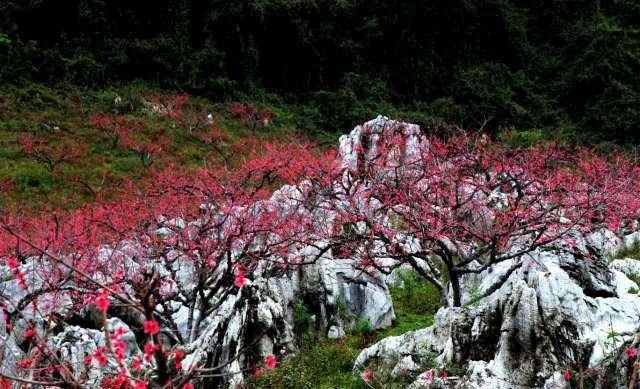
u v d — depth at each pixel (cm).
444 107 5181
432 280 1427
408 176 1864
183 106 4631
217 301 1708
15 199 2788
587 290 1360
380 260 1836
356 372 1186
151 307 554
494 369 974
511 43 5872
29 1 4578
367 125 2673
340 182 1934
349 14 5822
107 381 803
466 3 5725
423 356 1112
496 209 1595
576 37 5797
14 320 1169
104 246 1836
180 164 3588
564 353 953
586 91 5278
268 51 5500
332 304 1510
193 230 1753
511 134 4191
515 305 997
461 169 1858
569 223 1498
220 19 5219
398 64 5719
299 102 5384
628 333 988
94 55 4734
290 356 1319
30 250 1736
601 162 2489
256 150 4006
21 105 3872
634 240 2006
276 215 1773
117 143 3706
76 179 3098
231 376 1185
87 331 1302
